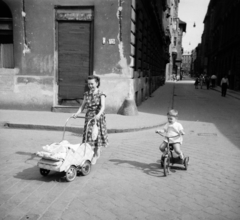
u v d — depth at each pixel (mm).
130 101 11430
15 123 9180
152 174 5156
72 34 11781
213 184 4727
